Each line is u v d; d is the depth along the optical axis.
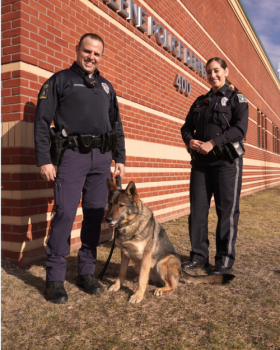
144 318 2.16
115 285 2.68
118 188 2.79
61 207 2.46
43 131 2.40
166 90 6.25
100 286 2.61
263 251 4.02
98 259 3.53
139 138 5.26
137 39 5.17
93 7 4.07
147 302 2.45
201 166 3.33
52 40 3.40
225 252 3.17
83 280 2.66
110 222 2.46
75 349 1.78
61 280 2.45
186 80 7.14
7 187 3.11
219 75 3.17
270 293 2.64
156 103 5.84
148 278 2.89
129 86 4.93
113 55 4.52
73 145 2.47
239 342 1.87
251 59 13.62
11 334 1.92
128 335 1.94
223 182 3.16
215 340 1.88
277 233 5.12
